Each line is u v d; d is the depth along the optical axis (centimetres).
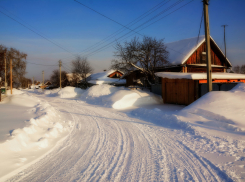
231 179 338
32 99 1730
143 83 2530
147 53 2038
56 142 588
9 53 4019
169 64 2212
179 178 351
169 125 816
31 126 643
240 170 374
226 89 1269
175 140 597
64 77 4878
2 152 434
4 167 388
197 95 1348
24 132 569
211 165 404
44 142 554
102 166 412
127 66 2200
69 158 462
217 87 1314
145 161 437
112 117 1059
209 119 798
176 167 400
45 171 389
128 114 1157
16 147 479
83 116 1096
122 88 2191
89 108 1459
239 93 944
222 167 389
